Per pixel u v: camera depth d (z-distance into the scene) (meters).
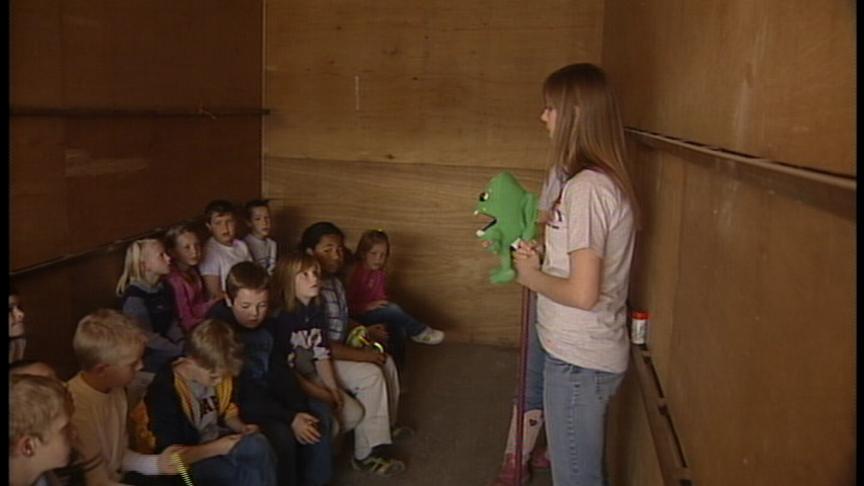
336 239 3.21
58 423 1.35
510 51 3.79
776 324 0.82
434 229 4.03
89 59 2.43
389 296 4.10
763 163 0.80
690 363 1.38
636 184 2.38
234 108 3.68
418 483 2.55
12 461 1.29
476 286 4.04
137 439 1.88
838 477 0.62
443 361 3.78
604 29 3.62
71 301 2.36
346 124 4.01
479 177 3.93
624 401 2.29
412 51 3.89
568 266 1.74
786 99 0.83
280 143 4.08
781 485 0.78
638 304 2.23
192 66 3.20
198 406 2.00
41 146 2.19
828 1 0.69
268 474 1.97
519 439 2.31
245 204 3.76
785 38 0.84
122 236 2.67
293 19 3.96
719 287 1.15
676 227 1.61
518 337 4.04
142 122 2.79
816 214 0.69
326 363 2.54
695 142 1.40
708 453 1.17
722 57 1.22
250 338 2.31
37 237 2.18
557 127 1.76
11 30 2.03
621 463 2.31
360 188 4.06
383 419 2.64
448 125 3.92
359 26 3.91
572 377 1.79
